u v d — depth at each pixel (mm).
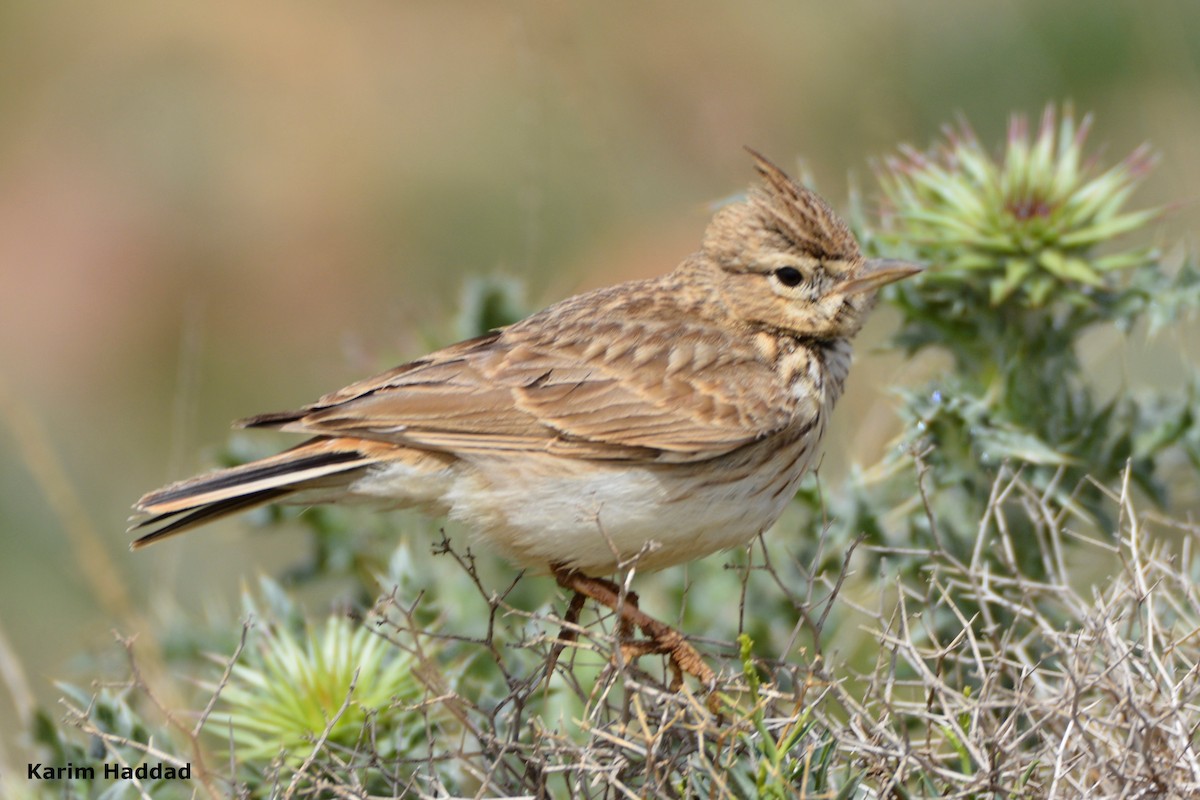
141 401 18875
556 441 9523
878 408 13266
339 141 21656
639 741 8422
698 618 11758
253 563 15391
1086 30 19375
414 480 9570
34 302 19578
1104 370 15000
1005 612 10492
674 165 19406
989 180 11008
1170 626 9805
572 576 9703
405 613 8766
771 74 19812
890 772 8055
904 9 19922
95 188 21016
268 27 22547
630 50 20000
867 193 17875
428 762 8703
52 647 15180
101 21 23078
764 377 9898
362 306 20047
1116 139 18797
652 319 10133
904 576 11023
